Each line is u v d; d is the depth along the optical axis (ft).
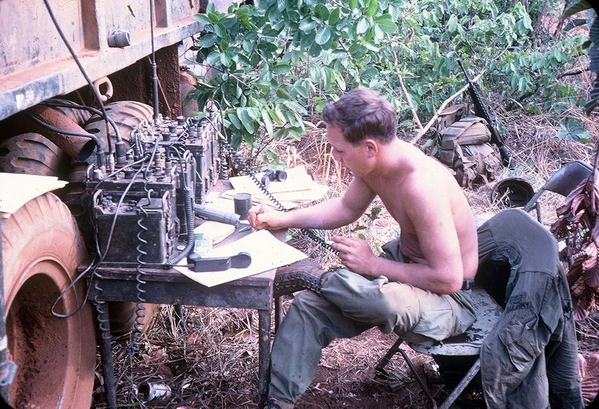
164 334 12.10
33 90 7.44
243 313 12.83
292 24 15.92
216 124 12.04
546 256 9.09
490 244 9.89
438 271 8.77
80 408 8.90
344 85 17.61
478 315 9.82
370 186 9.43
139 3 11.94
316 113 21.67
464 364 10.66
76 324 8.73
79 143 9.93
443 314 8.99
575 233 10.18
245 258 8.70
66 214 8.38
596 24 8.14
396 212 9.18
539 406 9.00
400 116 21.91
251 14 16.22
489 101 22.98
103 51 9.71
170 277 8.55
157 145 9.36
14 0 7.58
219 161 11.99
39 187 7.32
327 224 10.05
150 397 10.49
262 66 16.92
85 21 9.53
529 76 22.50
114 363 11.12
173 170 8.89
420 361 11.66
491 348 8.87
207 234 9.46
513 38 23.08
